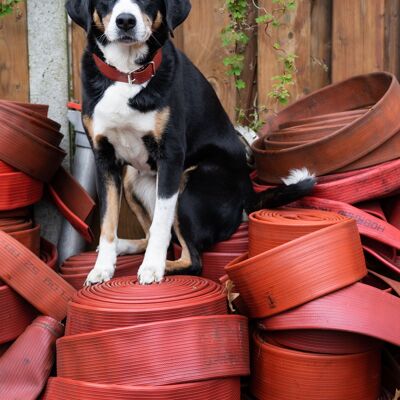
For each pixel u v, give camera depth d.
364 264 2.30
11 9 2.89
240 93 3.10
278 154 2.63
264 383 2.32
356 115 2.65
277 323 2.27
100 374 2.14
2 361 2.26
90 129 2.56
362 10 3.04
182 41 3.06
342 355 2.26
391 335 2.20
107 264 2.52
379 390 2.36
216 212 2.64
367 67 3.07
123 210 2.96
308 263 2.23
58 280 2.39
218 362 2.16
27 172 2.62
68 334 2.26
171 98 2.51
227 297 2.32
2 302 2.37
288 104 3.09
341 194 2.54
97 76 2.52
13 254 2.36
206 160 2.72
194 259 2.58
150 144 2.53
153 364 2.12
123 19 2.40
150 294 2.26
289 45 3.07
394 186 2.54
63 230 2.91
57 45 2.94
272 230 2.34
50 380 2.21
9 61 2.94
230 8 2.98
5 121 2.57
